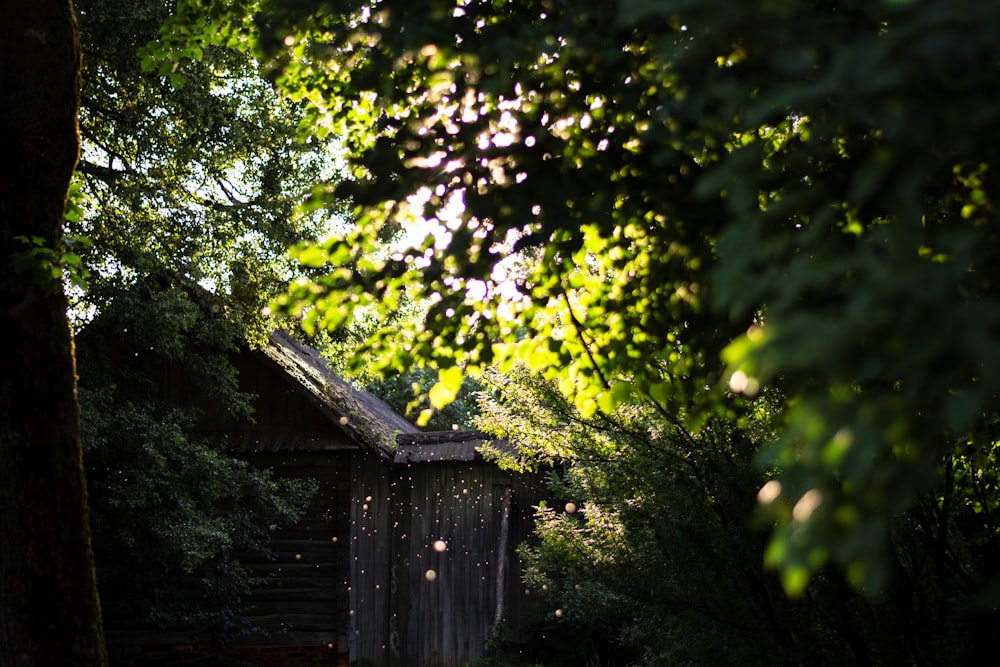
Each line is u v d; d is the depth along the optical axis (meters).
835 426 1.29
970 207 2.22
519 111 3.52
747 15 1.61
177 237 13.02
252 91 13.29
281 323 14.40
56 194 6.06
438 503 16.44
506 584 16.12
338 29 3.62
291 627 16.03
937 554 4.80
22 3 5.96
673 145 3.16
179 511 13.09
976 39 1.23
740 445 5.51
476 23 3.61
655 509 5.97
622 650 12.33
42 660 5.66
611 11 2.80
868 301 1.24
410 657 16.11
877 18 1.71
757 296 1.45
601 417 6.29
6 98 5.92
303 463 16.47
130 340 13.45
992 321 1.21
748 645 5.40
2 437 5.73
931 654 4.78
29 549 5.71
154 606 14.23
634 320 4.08
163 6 11.83
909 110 1.44
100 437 12.57
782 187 2.40
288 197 13.44
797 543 1.25
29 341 5.82
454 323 4.06
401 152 3.65
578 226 3.43
